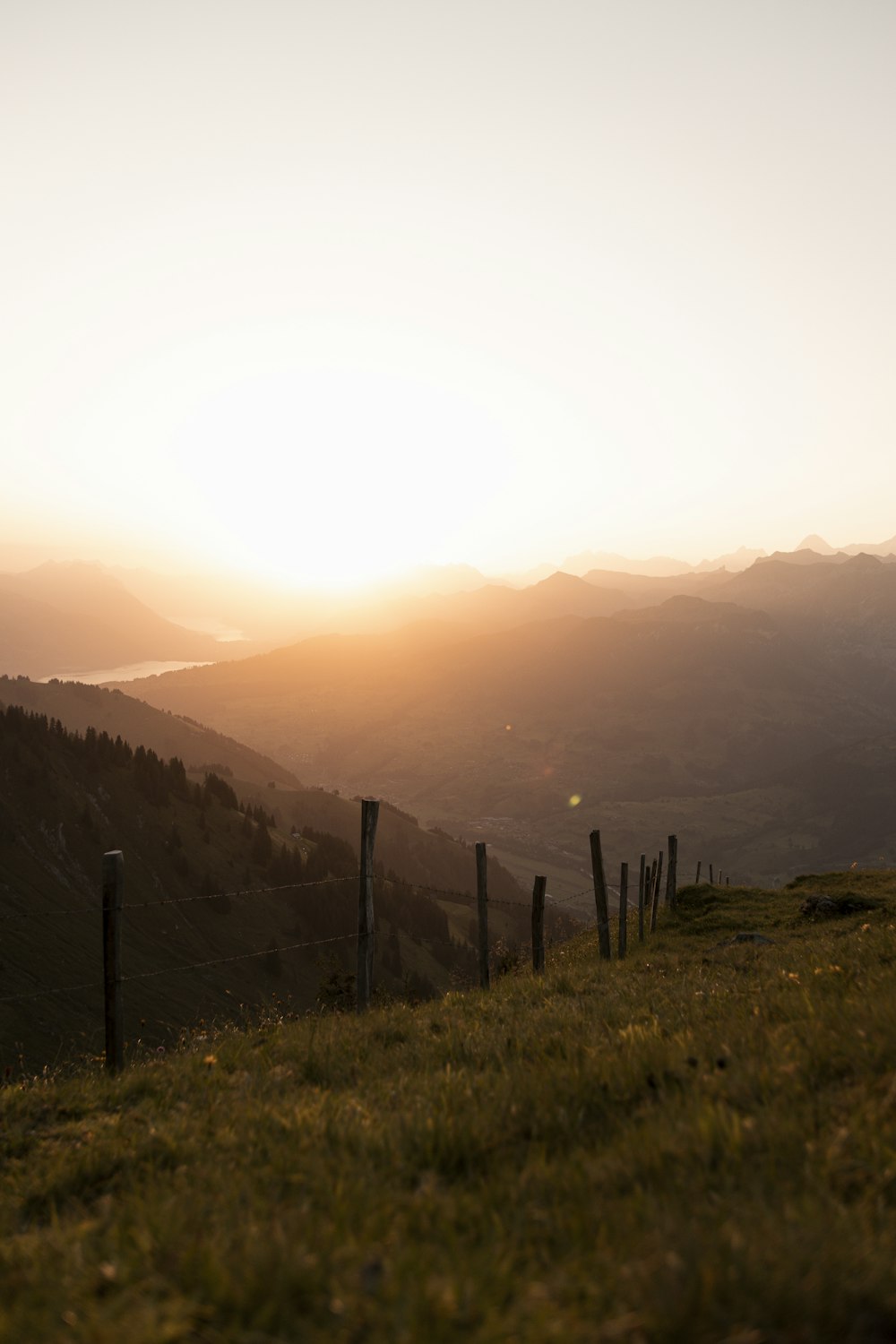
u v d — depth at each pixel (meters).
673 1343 2.77
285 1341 2.89
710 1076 5.82
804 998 8.00
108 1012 10.30
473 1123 5.50
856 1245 3.30
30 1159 6.75
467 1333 2.82
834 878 32.88
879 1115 4.71
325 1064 8.88
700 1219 3.71
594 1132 5.40
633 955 23.25
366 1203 4.30
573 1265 3.32
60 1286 3.58
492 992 14.29
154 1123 7.04
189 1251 3.61
